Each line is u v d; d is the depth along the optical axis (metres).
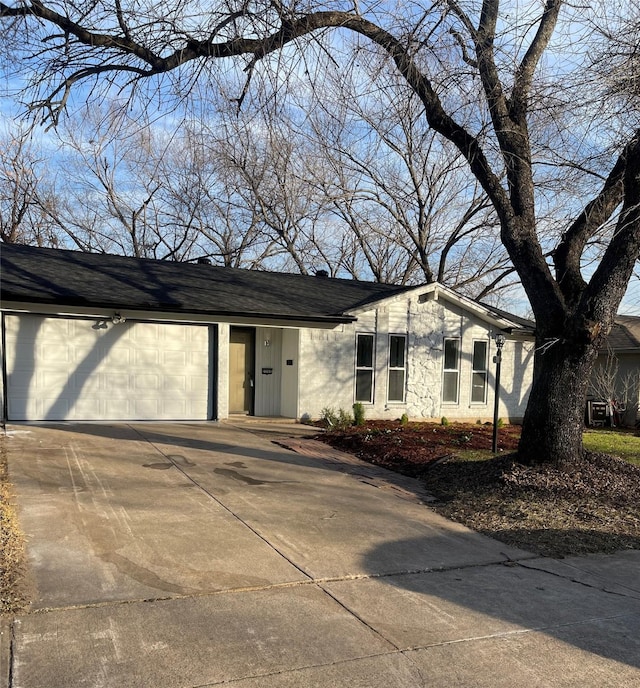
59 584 4.44
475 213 24.22
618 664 3.76
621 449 12.47
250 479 8.31
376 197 24.16
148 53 7.35
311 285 17.09
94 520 5.99
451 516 7.18
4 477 7.39
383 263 29.16
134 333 12.85
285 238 27.14
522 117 8.70
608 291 7.84
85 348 12.44
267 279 16.89
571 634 4.16
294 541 5.84
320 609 4.34
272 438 11.88
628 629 4.29
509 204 8.56
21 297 11.09
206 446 10.48
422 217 25.25
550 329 8.23
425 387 16.22
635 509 7.29
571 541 6.34
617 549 6.19
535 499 7.48
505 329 17.14
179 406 13.30
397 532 6.40
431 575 5.23
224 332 13.55
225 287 14.91
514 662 3.72
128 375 12.83
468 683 3.45
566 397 8.20
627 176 7.82
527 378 17.77
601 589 5.09
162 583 4.60
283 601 4.43
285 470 9.05
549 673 3.61
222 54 7.59
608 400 19.30
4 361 11.79
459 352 16.69
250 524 6.27
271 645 3.74
